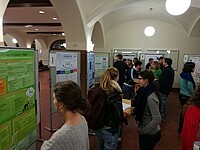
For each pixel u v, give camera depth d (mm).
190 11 6473
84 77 5000
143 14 7555
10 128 1526
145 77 2076
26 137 1803
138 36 8539
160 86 4383
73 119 1133
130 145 3467
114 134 2152
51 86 3109
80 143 1106
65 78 3455
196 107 1447
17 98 1617
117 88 2125
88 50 5277
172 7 3039
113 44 8711
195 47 8203
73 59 3711
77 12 4410
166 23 8297
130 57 8625
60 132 1068
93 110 2059
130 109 2520
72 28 4816
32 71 1897
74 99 1104
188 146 1425
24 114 1749
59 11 4457
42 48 16031
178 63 8438
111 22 7914
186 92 3789
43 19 8094
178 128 4098
